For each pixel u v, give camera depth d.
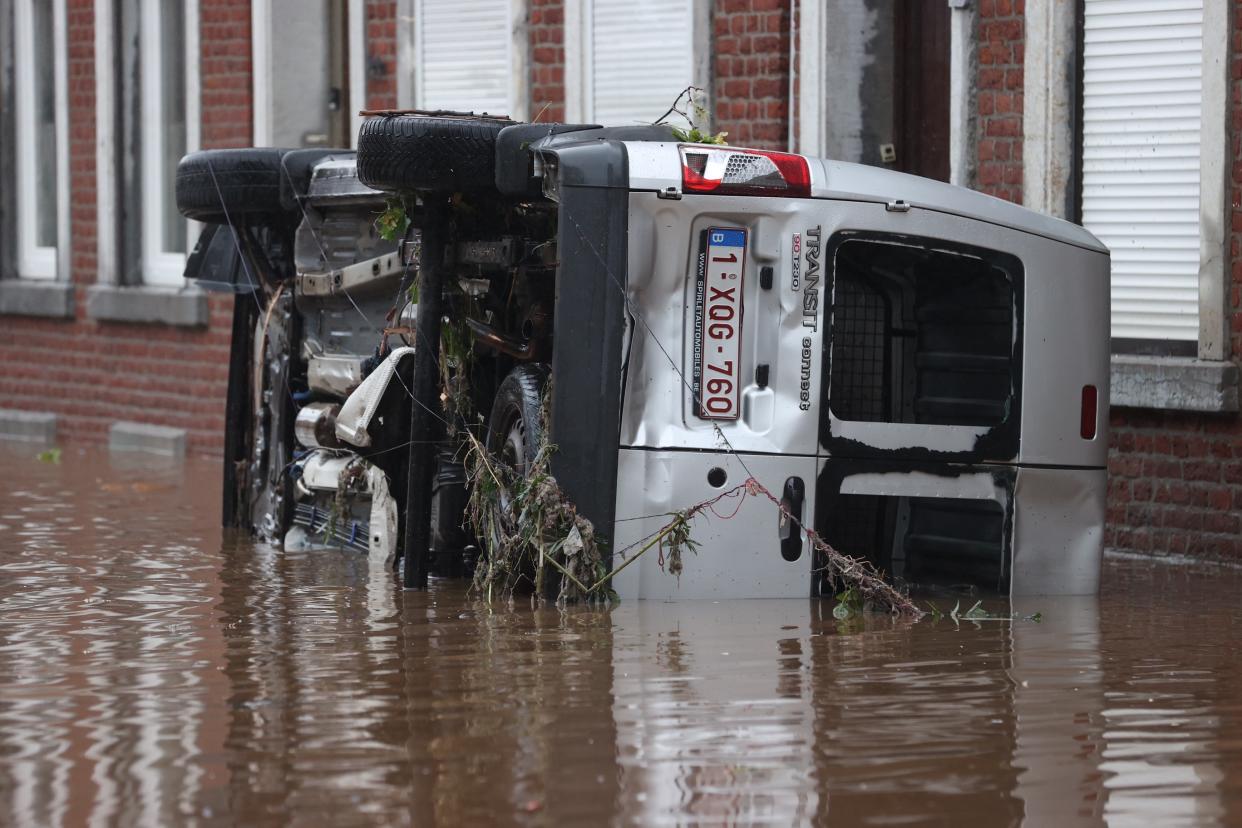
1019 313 16.53
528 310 17.44
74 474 28.77
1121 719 11.45
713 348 15.78
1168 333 21.14
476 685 12.39
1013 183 22.38
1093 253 16.89
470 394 17.69
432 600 16.20
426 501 17.06
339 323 20.14
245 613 15.49
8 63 38.41
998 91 22.45
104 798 9.72
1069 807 9.55
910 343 17.30
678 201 15.64
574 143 16.02
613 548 15.73
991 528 16.92
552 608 15.62
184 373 33.84
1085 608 16.17
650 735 10.98
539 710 11.62
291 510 20.33
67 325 36.66
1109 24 21.50
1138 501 21.16
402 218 17.59
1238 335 20.27
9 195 38.53
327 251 20.09
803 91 24.55
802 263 15.87
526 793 9.77
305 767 10.29
